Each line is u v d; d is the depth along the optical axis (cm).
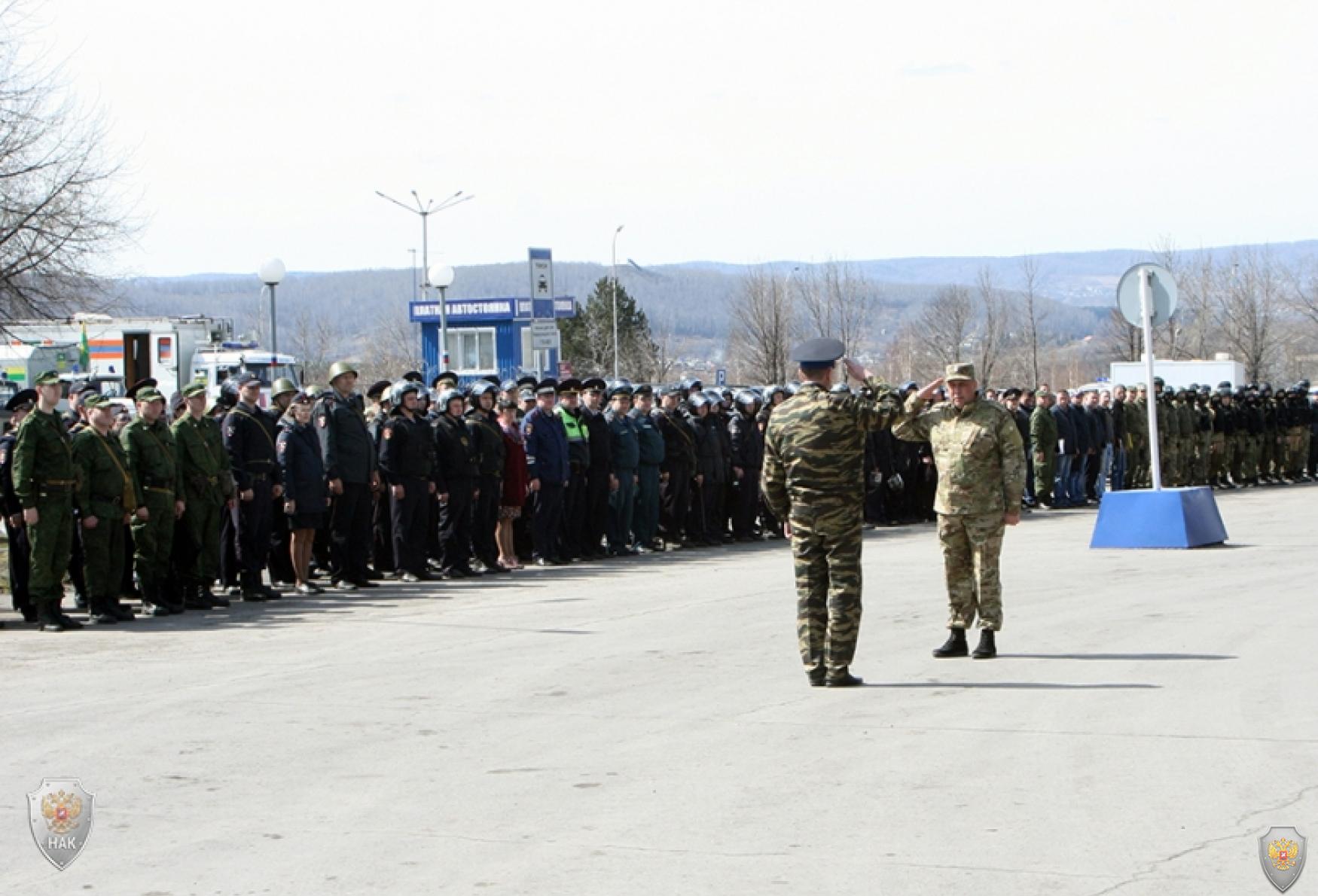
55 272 2572
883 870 561
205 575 1494
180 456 1472
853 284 7381
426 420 1770
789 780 703
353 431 1655
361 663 1096
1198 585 1479
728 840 607
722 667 1040
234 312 17662
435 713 888
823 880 550
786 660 1066
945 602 1379
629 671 1030
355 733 832
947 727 817
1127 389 3294
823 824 627
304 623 1348
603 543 2253
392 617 1384
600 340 7594
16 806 686
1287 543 1966
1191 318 7356
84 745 811
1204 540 1914
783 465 965
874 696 915
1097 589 1463
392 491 1742
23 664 1116
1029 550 1956
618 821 639
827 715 860
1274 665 989
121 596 1592
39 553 1323
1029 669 1005
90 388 1647
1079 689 922
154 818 660
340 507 1653
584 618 1336
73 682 1027
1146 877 546
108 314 3170
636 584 1644
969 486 1049
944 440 1068
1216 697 881
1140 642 1109
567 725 845
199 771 747
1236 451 3609
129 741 821
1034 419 2930
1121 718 827
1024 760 731
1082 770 709
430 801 679
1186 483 3419
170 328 4691
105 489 1370
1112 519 1948
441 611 1426
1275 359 7619
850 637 948
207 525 1488
